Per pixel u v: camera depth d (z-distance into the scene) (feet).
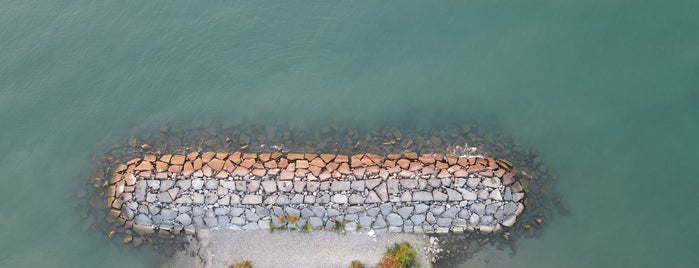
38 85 91.56
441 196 79.25
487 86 87.40
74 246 82.84
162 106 89.66
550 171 82.69
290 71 90.12
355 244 79.41
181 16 92.22
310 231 79.87
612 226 80.23
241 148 84.99
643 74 86.33
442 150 83.71
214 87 89.97
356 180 80.59
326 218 79.51
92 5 93.76
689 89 84.94
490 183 80.07
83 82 91.50
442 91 87.56
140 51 91.81
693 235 78.89
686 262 77.82
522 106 86.28
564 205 81.25
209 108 88.99
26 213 85.05
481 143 84.02
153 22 92.27
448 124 85.56
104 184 84.53
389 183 80.07
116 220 82.43
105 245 82.38
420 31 90.43
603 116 85.20
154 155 85.46
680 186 81.30
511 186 80.48
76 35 92.43
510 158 83.05
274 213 79.56
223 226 80.59
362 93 88.22
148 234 81.76
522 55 88.63
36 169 87.61
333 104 87.92
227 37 91.56
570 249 79.41
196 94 89.86
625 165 82.84
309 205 79.51
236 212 79.77
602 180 82.28
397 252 78.28
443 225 79.87
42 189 86.33
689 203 80.48
